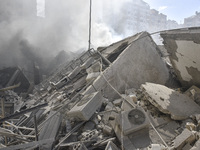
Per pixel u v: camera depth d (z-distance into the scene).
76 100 8.79
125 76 10.20
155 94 7.57
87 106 6.53
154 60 11.58
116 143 5.71
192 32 7.19
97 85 8.94
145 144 5.41
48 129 6.33
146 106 7.71
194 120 6.16
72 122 7.16
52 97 11.62
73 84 12.34
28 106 13.07
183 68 9.53
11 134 5.00
